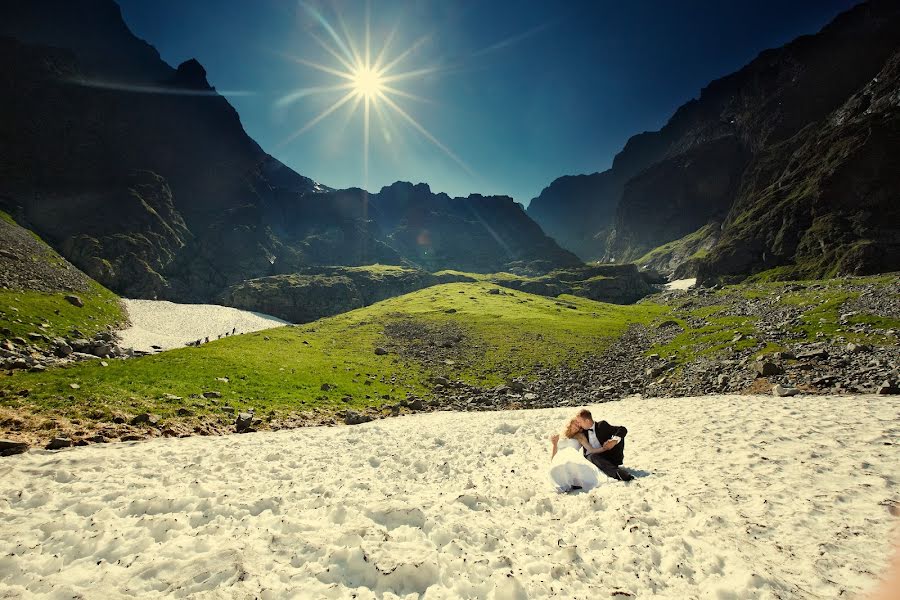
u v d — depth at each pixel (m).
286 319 170.00
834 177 171.38
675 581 5.84
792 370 32.81
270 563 6.30
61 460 12.66
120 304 122.12
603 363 52.00
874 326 43.19
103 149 193.75
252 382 32.50
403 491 10.76
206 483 10.44
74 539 6.98
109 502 8.91
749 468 10.63
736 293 121.56
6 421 17.75
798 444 12.48
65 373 27.05
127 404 22.80
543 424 21.75
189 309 147.50
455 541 7.06
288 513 8.61
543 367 50.12
